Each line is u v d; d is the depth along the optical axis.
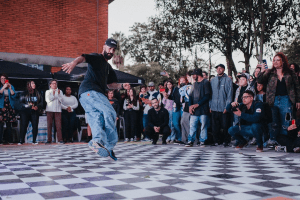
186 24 20.47
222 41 20.44
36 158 5.25
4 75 8.75
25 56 12.62
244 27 19.59
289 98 6.16
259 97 7.17
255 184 3.08
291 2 18.22
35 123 8.86
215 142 7.80
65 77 10.12
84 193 2.71
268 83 6.41
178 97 8.73
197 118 7.66
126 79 10.82
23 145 8.43
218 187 2.93
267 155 5.54
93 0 14.12
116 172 3.78
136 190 2.82
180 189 2.85
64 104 9.52
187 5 20.27
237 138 6.71
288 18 18.92
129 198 2.54
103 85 4.06
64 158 5.25
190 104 7.99
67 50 13.50
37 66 12.84
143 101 9.78
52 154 5.92
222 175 3.57
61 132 9.31
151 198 2.54
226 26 20.61
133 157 5.42
